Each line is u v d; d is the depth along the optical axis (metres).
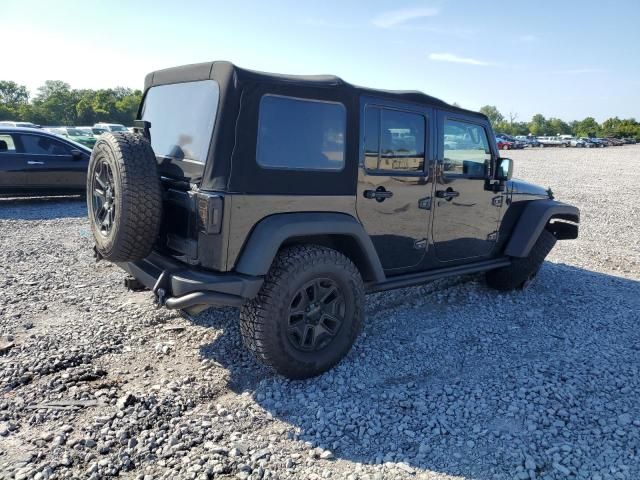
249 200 3.41
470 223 5.07
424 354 4.29
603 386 3.79
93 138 23.88
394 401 3.52
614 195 16.09
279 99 3.50
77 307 4.92
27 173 10.12
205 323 4.62
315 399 3.53
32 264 6.29
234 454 2.91
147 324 4.56
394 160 4.22
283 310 3.51
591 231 10.10
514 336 4.73
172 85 4.04
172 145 3.88
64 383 3.55
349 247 4.05
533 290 6.09
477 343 4.55
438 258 4.85
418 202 4.48
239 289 3.35
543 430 3.22
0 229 8.23
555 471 2.85
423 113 4.41
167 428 3.12
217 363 3.95
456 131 4.75
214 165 3.36
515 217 5.64
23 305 4.93
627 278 6.84
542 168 28.44
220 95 3.39
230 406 3.40
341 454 2.97
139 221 3.50
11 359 3.83
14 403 3.29
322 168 3.75
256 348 3.55
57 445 2.90
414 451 3.01
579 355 4.33
